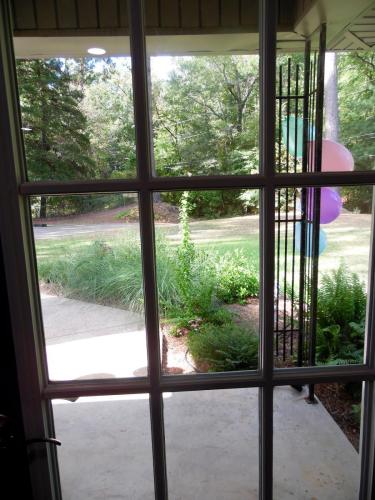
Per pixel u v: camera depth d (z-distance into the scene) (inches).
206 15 34.1
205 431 37.1
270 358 35.3
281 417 37.9
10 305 30.7
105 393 34.7
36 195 32.1
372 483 35.9
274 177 33.4
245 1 34.1
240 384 35.6
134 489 37.8
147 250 33.5
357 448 37.9
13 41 31.6
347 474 38.3
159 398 35.3
